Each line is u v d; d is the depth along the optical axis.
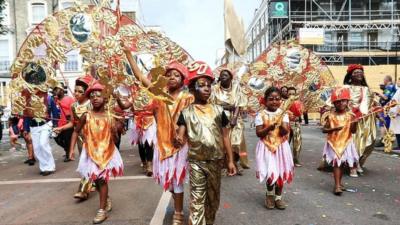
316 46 36.38
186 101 4.70
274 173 5.31
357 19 37.09
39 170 8.98
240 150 8.32
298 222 4.90
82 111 6.47
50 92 9.15
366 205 5.64
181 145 4.30
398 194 6.28
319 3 37.53
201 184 4.13
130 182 7.28
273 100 5.52
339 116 6.48
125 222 4.92
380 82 31.95
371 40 37.22
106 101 5.37
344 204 5.70
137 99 7.12
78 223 4.93
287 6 36.69
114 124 5.23
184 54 7.57
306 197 6.11
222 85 7.77
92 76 6.96
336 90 6.68
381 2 37.38
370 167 8.67
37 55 7.59
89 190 6.11
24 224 4.93
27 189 6.96
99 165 4.97
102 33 7.34
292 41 11.21
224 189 6.70
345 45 36.88
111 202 5.86
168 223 4.86
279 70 11.07
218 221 4.95
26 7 28.69
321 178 7.54
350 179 7.43
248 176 7.82
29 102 7.80
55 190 6.83
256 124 5.55
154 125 7.81
